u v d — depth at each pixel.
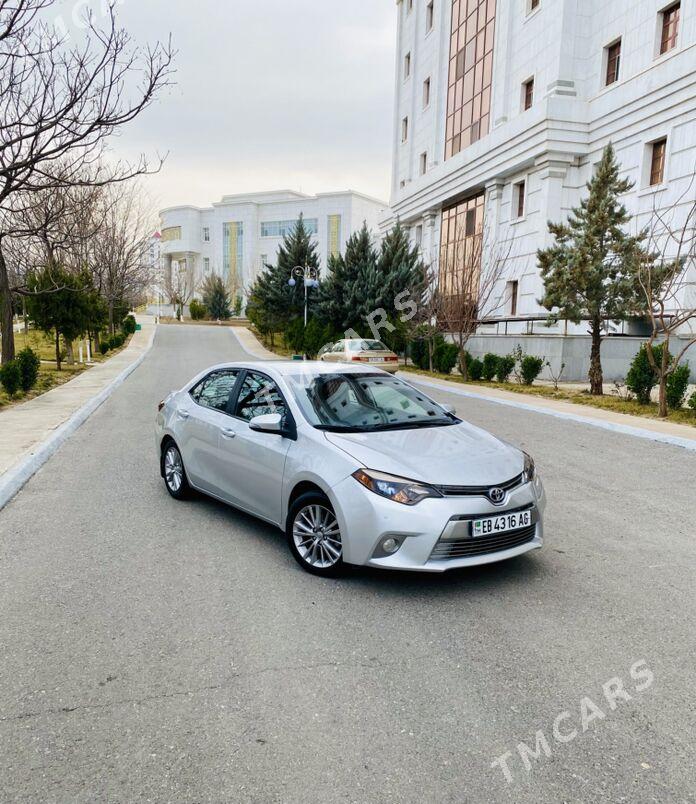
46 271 19.66
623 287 13.50
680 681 2.90
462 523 3.64
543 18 23.48
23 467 6.79
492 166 25.48
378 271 27.30
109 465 7.41
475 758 2.36
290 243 36.12
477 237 26.67
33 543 4.76
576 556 4.54
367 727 2.54
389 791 2.18
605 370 18.34
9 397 12.90
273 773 2.27
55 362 23.16
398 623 3.45
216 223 85.75
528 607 3.66
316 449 4.15
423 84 35.84
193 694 2.77
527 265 23.83
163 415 6.11
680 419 10.66
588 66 22.48
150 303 87.62
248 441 4.73
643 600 3.78
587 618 3.53
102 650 3.16
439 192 30.78
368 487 3.75
